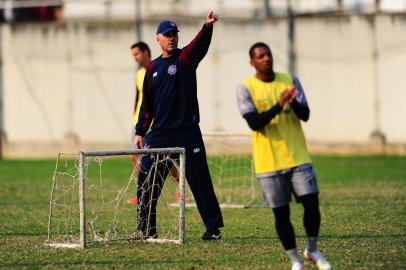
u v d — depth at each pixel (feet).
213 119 318.86
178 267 95.25
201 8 327.67
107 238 116.06
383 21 306.35
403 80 306.35
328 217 142.41
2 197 180.75
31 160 309.01
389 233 122.21
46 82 330.34
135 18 320.70
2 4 346.74
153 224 117.70
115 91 325.21
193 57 116.78
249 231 126.72
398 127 307.58
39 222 139.23
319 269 90.58
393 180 215.31
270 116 88.07
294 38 311.47
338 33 309.22
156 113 117.39
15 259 101.86
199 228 130.62
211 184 117.91
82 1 338.54
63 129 329.93
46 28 329.11
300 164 89.56
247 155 240.94
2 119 334.85
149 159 115.96
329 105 311.27
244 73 316.19
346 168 255.09
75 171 127.95
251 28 314.96
